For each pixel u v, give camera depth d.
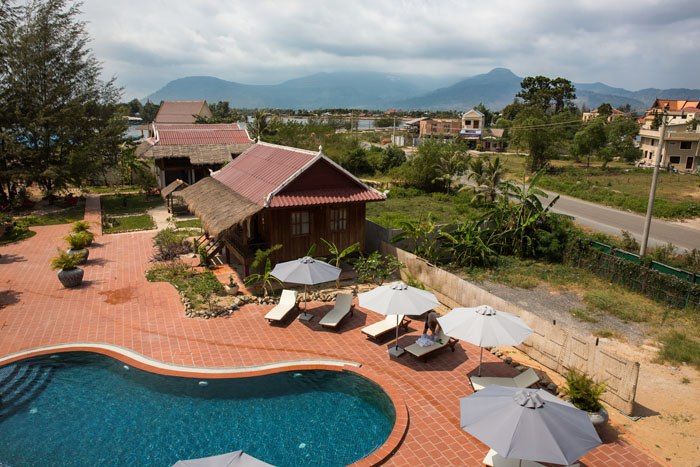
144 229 31.73
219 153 43.50
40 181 37.91
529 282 22.59
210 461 7.92
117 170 49.44
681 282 19.92
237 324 17.50
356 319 18.19
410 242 25.38
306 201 21.11
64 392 13.48
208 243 25.41
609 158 69.50
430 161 50.75
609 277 23.05
